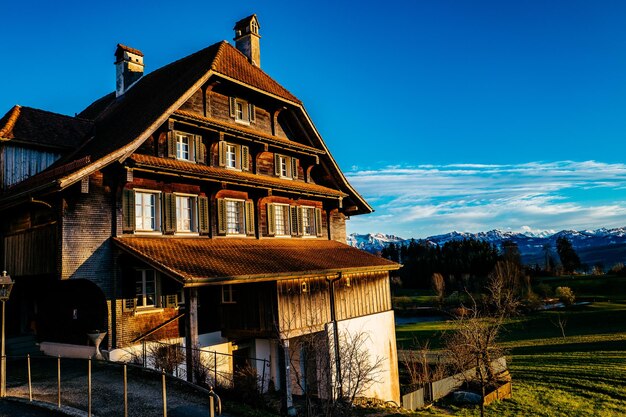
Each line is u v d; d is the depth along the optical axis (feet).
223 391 45.39
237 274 48.24
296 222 74.08
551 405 71.10
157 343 51.01
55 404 36.65
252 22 78.48
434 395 74.64
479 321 74.59
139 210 53.16
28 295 61.21
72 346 52.75
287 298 56.03
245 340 61.52
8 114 59.16
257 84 66.44
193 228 58.18
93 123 67.36
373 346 71.56
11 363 52.19
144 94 69.05
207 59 65.36
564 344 126.72
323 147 76.38
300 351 62.28
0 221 57.88
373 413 57.00
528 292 221.25
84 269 47.21
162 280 52.90
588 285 282.15
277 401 55.11
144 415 35.70
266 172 69.77
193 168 54.54
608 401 71.36
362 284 71.67
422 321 203.00
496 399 74.59
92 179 48.98
